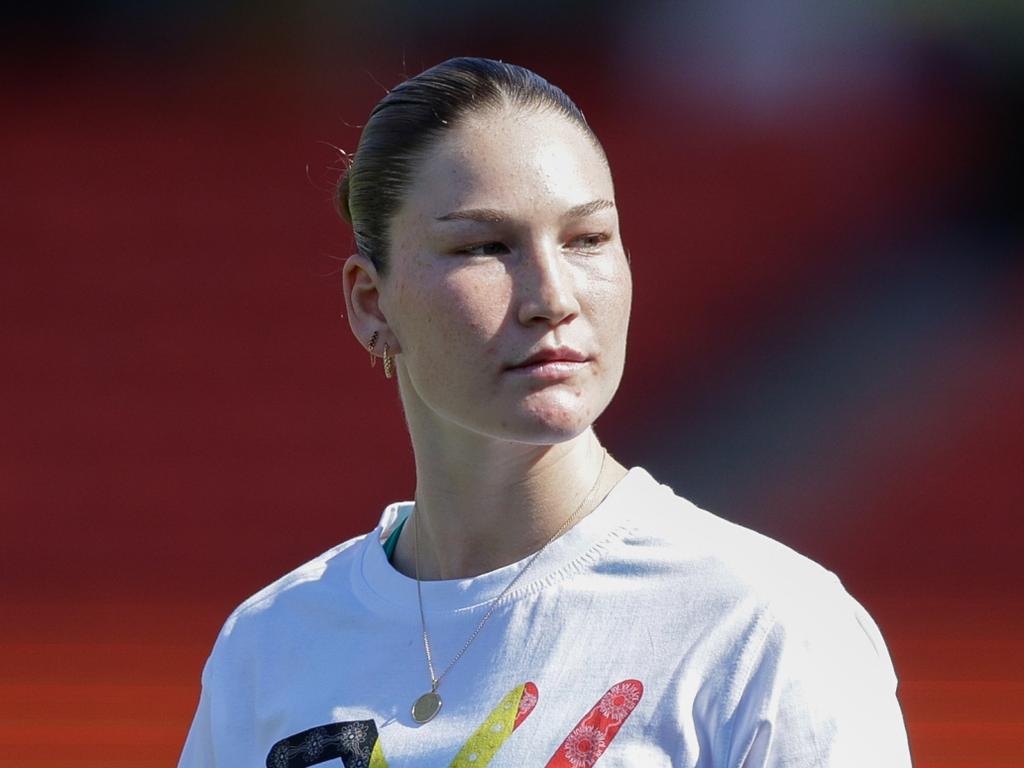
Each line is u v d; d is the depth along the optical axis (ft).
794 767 22.47
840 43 136.56
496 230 24.45
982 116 134.41
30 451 116.06
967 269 129.70
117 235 125.49
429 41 133.08
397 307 25.63
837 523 116.47
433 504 26.76
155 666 91.09
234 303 123.03
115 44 132.46
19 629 97.09
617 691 23.53
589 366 24.57
